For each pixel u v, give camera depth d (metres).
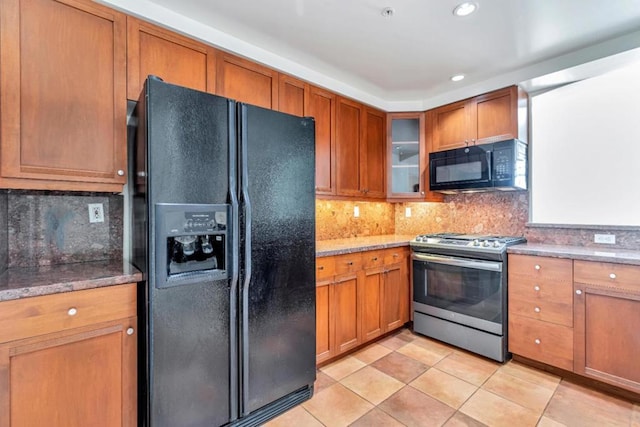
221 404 1.60
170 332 1.45
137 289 1.49
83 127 1.57
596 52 2.20
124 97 1.68
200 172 1.52
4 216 1.56
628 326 1.88
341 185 2.84
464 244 2.62
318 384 2.14
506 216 3.00
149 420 1.40
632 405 1.88
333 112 2.78
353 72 2.64
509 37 2.11
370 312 2.68
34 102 1.44
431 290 2.85
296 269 1.90
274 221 1.79
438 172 3.04
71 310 1.30
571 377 2.18
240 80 2.16
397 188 3.35
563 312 2.14
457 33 2.07
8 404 1.17
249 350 1.69
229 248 1.61
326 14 1.87
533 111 2.83
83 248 1.83
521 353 2.35
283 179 1.83
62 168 1.51
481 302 2.51
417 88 2.99
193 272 1.52
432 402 1.94
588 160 2.55
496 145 2.64
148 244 1.40
